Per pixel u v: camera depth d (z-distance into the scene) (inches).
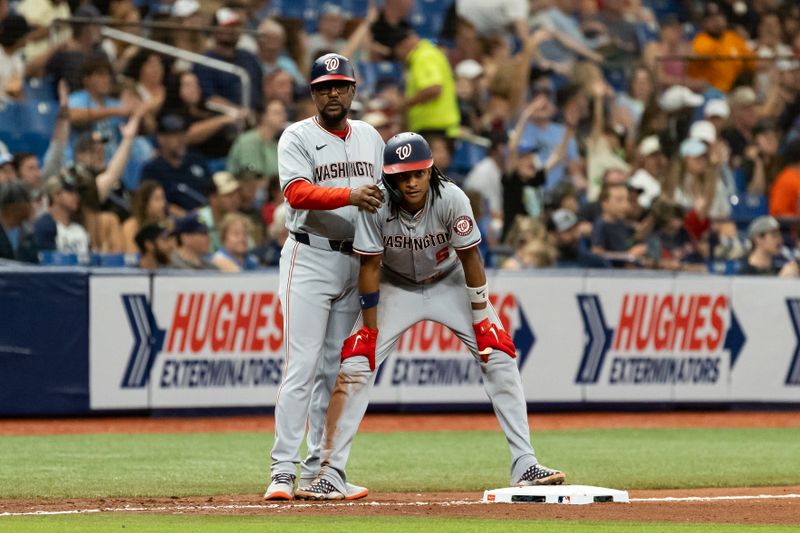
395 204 838.5
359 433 1535.4
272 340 1681.8
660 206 1966.0
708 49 2385.6
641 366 1809.8
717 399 1833.2
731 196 2081.7
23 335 1593.3
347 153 876.0
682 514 786.2
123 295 1630.2
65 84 1819.6
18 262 1674.5
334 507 815.1
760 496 951.0
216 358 1662.2
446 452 1326.3
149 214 1748.3
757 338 1847.9
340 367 874.8
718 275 1859.0
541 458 1268.5
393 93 2052.2
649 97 2183.8
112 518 743.7
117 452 1286.9
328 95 855.1
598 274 1793.8
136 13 2036.2
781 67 2138.3
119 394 1627.7
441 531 669.9
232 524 703.1
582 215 1988.2
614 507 822.5
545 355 1771.7
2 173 1717.5
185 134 1871.3
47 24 1883.6
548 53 2292.1
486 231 1935.3
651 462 1235.9
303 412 867.4
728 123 2111.2
